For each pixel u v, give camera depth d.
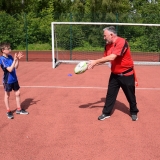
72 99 6.51
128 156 3.64
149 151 3.79
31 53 19.64
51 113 5.42
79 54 17.83
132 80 4.70
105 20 18.36
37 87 7.82
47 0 28.64
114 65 4.62
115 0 25.00
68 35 17.77
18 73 10.47
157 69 12.05
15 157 3.61
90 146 3.92
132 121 4.96
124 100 6.42
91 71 11.05
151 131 4.49
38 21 22.42
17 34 20.94
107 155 3.66
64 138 4.20
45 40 22.66
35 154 3.69
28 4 28.06
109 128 4.61
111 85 4.86
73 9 26.41
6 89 4.98
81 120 5.01
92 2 25.14
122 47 4.32
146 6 20.86
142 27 17.00
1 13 20.83
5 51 4.79
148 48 16.89
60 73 10.52
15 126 4.70
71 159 3.55
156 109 5.74
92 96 6.82
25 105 5.96
